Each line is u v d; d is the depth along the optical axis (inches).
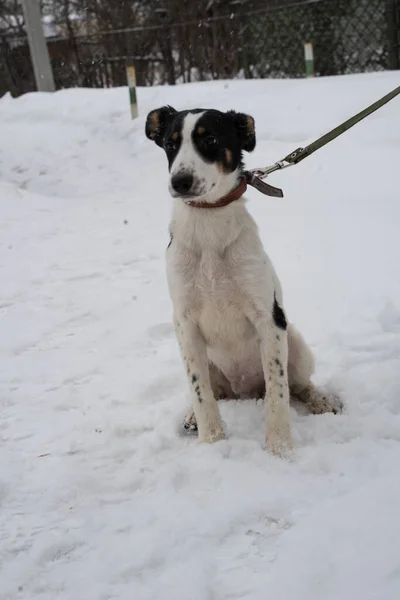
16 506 113.1
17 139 425.4
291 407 146.1
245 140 133.7
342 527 100.6
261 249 130.8
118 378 161.6
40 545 101.9
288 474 115.5
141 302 207.2
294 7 488.1
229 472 117.3
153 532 103.1
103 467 124.1
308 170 291.4
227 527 102.7
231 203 127.1
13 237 282.8
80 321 197.3
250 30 529.0
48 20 667.4
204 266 127.3
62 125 451.8
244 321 132.5
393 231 227.6
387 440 123.7
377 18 451.2
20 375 165.2
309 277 205.9
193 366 131.2
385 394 141.3
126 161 391.2
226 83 449.1
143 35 598.5
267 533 101.4
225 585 91.9
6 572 97.5
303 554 95.8
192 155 123.0
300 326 178.2
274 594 89.4
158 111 139.5
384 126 303.1
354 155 290.8
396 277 197.8
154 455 127.2
